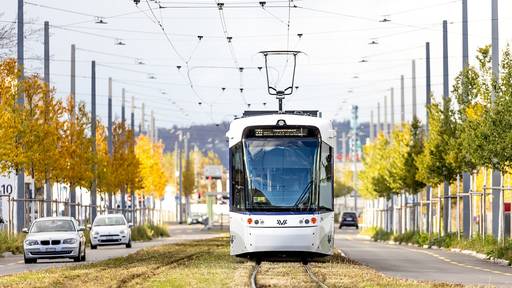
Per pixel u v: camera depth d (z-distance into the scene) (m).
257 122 52.41
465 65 83.19
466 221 85.19
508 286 40.69
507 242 66.00
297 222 50.78
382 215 157.62
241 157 52.03
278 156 51.78
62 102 94.31
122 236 90.62
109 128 125.56
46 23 90.88
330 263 54.09
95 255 74.75
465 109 82.56
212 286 38.16
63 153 96.56
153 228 139.12
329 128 52.59
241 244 51.38
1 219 81.50
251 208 51.22
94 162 103.38
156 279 42.09
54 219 66.06
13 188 86.44
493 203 72.62
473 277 47.47
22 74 79.44
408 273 50.25
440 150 91.50
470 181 83.94
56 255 63.22
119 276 44.00
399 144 122.31
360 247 91.81
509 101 63.62
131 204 140.88
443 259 66.69
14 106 81.75
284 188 51.38
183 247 81.75
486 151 64.56
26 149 85.31
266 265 52.03
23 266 59.50
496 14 69.69
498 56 69.62
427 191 109.12
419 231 109.06
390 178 122.50
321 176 51.75
